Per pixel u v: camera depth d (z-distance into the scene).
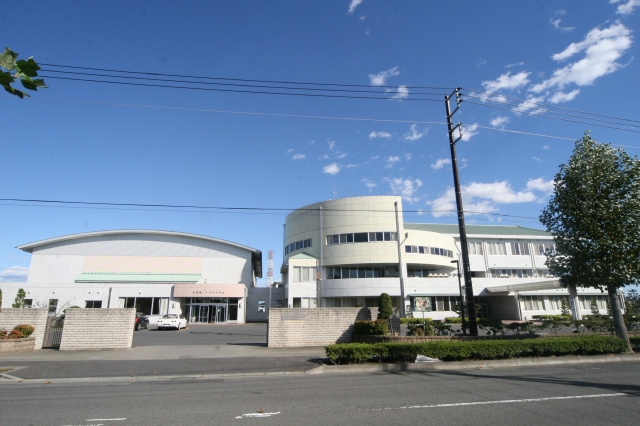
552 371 11.20
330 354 12.32
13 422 6.22
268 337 17.92
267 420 6.21
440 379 10.05
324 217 45.00
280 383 9.80
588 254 14.16
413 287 40.88
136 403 7.55
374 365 11.98
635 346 15.21
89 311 17.17
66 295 45.31
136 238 51.56
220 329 36.25
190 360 13.53
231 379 10.68
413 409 6.84
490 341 13.32
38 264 49.47
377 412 6.64
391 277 40.91
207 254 52.09
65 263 49.91
